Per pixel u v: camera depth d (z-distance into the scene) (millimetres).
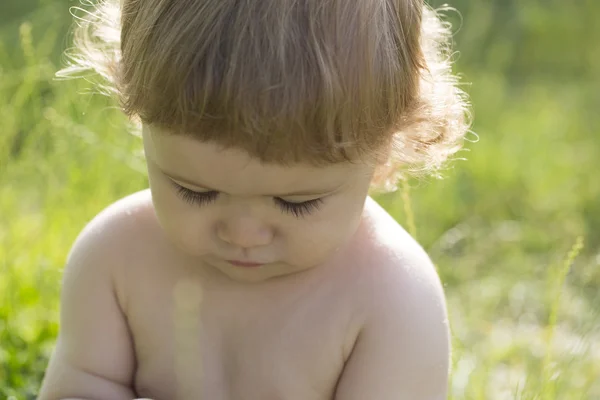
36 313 3258
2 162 3695
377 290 2066
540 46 7758
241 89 1697
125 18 1940
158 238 2197
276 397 2096
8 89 4023
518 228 5051
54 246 3549
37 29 4754
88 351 2197
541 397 2627
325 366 2082
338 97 1733
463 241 4816
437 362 2080
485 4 7855
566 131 6254
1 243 3475
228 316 2127
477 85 6465
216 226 1883
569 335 3777
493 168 5590
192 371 2133
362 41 1774
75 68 2346
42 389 2254
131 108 1896
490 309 4137
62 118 3516
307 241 1880
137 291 2178
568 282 4305
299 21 1747
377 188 2221
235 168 1758
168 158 1818
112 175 3818
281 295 2104
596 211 5340
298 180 1780
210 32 1742
